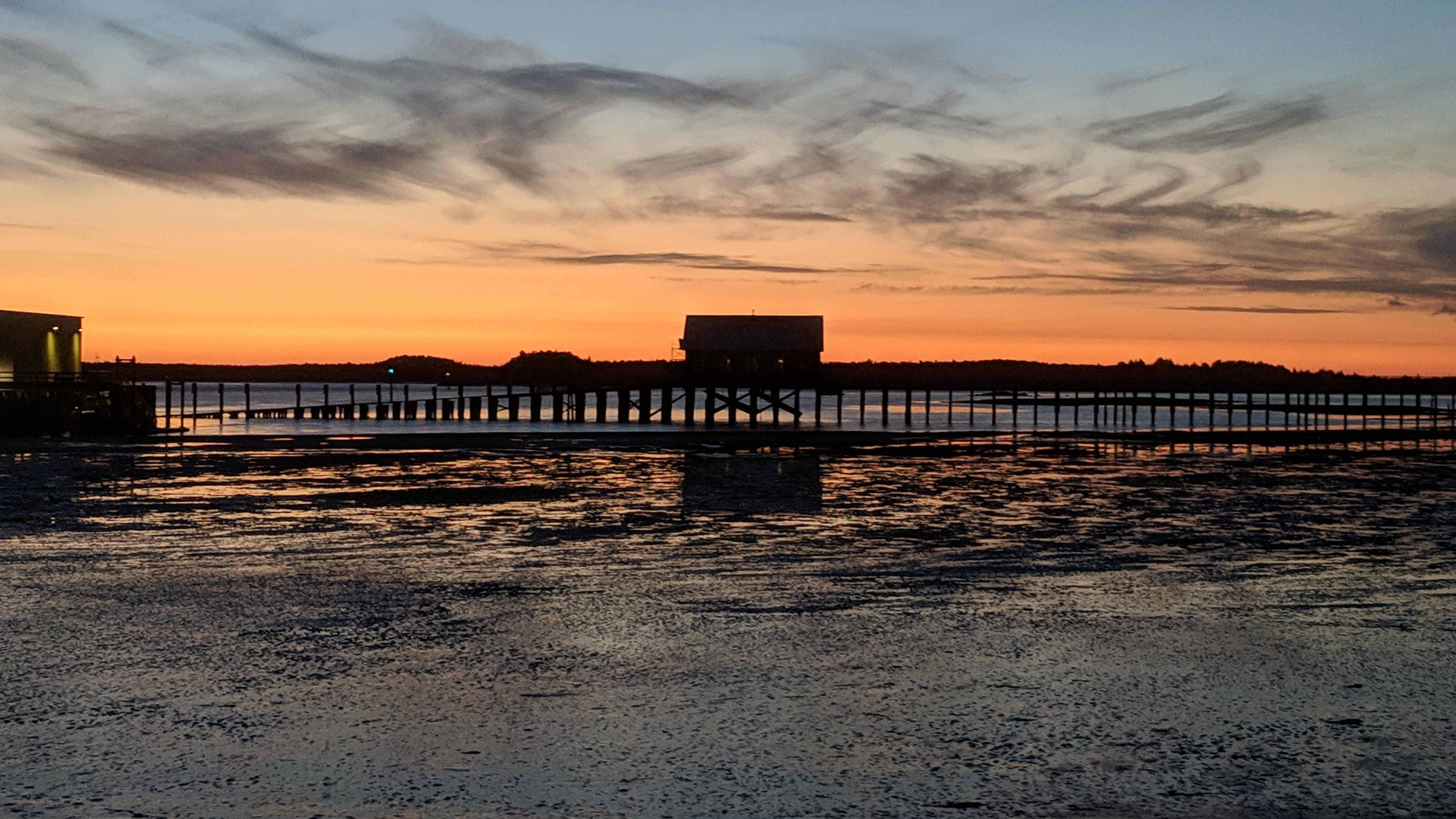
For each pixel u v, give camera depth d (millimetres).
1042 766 6480
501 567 14172
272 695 7949
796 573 13734
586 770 6387
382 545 16250
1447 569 14211
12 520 19016
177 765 6449
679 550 15750
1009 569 14086
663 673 8617
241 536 17109
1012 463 35625
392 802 5871
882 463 35312
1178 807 5875
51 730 7109
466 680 8375
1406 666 8844
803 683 8312
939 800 5953
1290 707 7688
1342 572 13992
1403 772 6395
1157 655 9219
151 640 9773
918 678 8453
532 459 36188
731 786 6152
